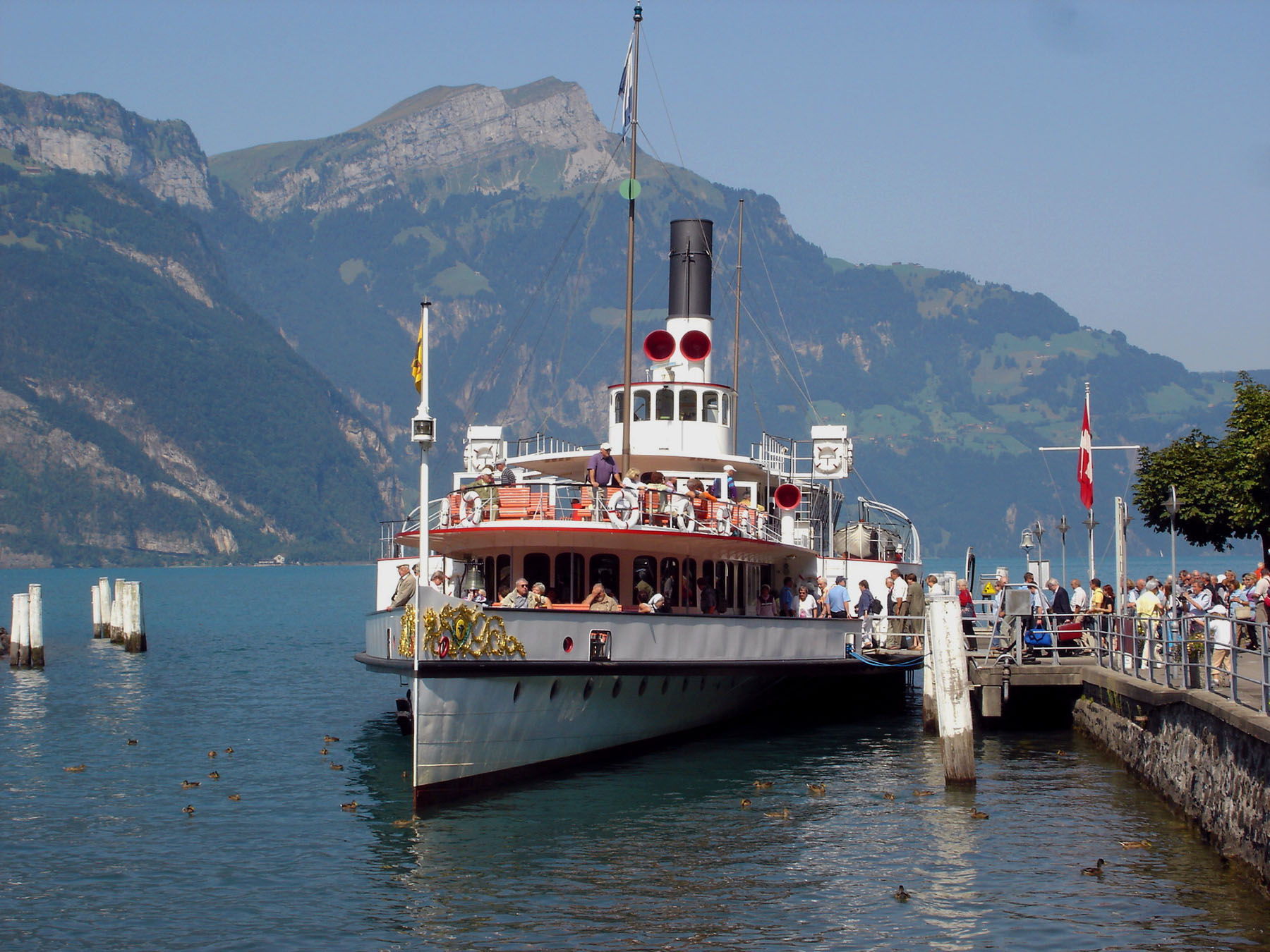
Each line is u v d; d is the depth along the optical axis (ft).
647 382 147.23
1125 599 141.59
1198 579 131.13
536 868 84.38
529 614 102.58
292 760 124.88
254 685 192.44
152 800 106.22
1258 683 80.02
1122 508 145.59
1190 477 181.37
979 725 142.82
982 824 94.58
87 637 288.10
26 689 184.34
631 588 119.65
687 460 139.13
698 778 110.01
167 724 150.92
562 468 145.79
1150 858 85.15
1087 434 167.32
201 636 313.32
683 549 120.88
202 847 91.09
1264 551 176.35
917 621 149.69
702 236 152.87
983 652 138.00
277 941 72.90
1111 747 118.73
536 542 117.29
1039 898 78.02
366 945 72.23
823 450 160.35
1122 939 71.46
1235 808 80.74
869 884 81.25
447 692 96.43
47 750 131.64
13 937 74.23
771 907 77.25
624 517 113.60
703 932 73.56
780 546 132.87
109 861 88.07
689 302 151.64
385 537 158.20
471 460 160.97
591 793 103.65
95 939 73.92
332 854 88.69
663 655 112.68
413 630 99.09
